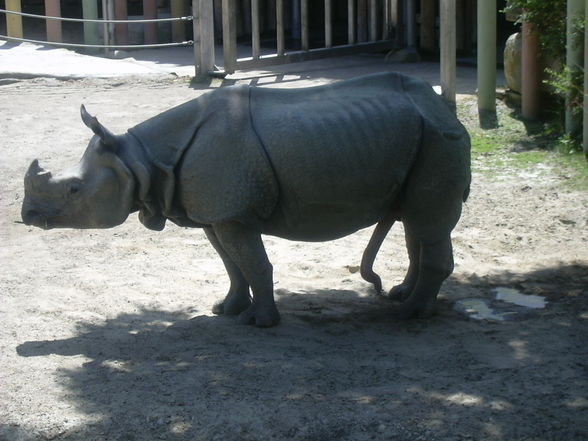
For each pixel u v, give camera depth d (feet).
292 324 29.86
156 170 28.02
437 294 31.09
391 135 28.43
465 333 29.09
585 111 49.14
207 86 66.23
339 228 28.96
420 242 30.01
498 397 24.14
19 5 80.69
